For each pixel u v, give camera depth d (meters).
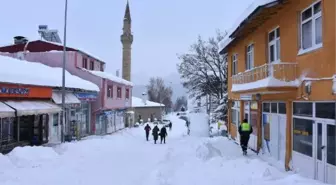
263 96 15.52
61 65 34.62
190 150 19.00
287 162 12.62
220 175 10.99
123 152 20.00
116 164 14.83
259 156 15.66
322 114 10.15
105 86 35.03
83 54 36.94
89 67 39.56
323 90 9.90
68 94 27.00
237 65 21.92
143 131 47.00
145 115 77.19
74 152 18.94
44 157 15.76
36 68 26.00
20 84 18.97
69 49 35.31
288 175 10.41
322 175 10.13
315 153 10.62
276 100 14.14
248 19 14.24
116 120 43.97
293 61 12.04
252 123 18.56
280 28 13.21
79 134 30.12
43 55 34.69
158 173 11.81
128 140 30.36
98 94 34.53
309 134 11.09
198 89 46.38
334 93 9.20
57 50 35.81
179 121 82.56
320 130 10.34
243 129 16.45
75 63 34.56
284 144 13.51
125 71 62.66
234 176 10.69
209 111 47.31
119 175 12.02
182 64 46.84
